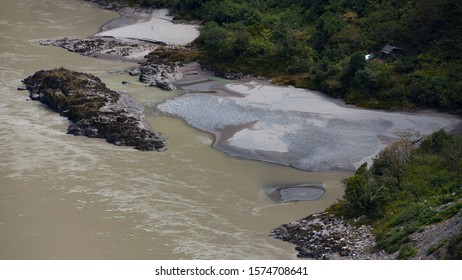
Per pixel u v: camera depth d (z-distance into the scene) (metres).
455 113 109.00
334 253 73.12
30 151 95.56
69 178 88.88
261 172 93.12
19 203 83.12
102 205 83.19
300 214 83.25
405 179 83.19
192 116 108.56
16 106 110.12
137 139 99.00
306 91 117.69
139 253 74.12
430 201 77.31
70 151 96.12
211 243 76.25
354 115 107.88
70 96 109.69
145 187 87.75
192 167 93.62
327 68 119.12
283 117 107.50
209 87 119.75
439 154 87.69
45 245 75.50
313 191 89.00
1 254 73.88
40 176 89.06
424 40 121.75
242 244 76.19
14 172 89.81
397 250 69.88
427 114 109.31
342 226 77.62
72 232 77.81
